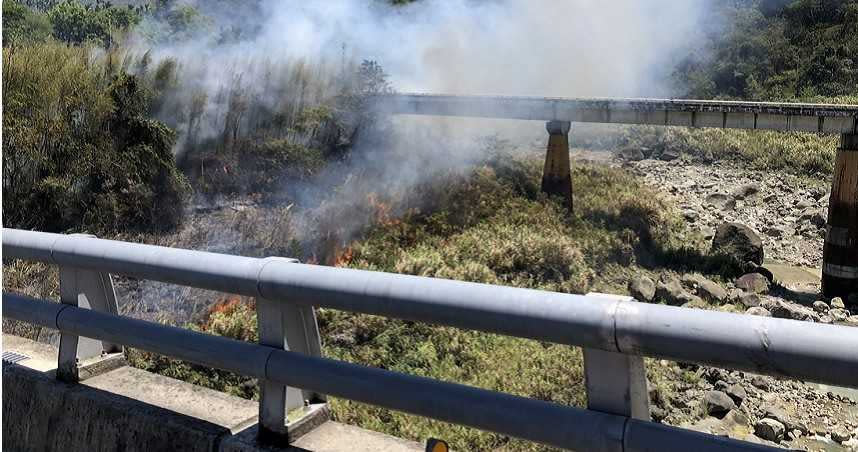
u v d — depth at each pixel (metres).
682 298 19.98
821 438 13.11
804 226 29.77
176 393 3.57
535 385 11.88
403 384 2.61
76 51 19.30
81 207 15.34
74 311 3.54
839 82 52.22
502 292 2.40
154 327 3.27
